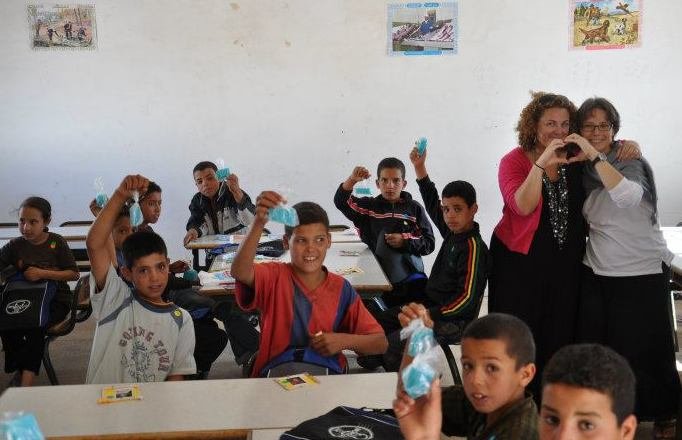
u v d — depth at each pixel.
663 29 5.33
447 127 5.52
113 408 1.76
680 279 3.29
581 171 2.73
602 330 2.73
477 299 2.84
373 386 1.89
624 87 5.41
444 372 2.38
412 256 3.80
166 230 5.66
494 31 5.39
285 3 5.39
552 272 2.74
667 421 2.76
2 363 4.07
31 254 3.44
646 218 2.67
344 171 5.59
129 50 5.42
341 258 3.77
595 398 1.12
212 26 5.41
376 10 5.39
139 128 5.52
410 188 5.59
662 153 5.47
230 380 1.94
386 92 5.48
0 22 5.35
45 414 1.73
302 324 2.23
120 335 2.32
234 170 5.59
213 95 5.49
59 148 5.52
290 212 2.11
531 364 1.42
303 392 1.86
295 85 5.48
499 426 1.38
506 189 2.79
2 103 5.45
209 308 3.22
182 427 1.65
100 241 2.26
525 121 2.79
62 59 5.41
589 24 5.35
